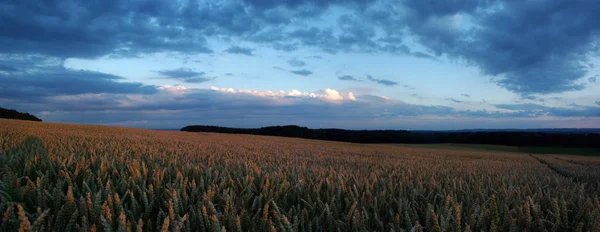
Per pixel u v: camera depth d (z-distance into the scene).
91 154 7.02
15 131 18.50
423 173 6.78
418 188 4.30
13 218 2.24
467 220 2.77
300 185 4.02
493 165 16.41
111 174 4.62
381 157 20.41
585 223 2.83
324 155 18.75
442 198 3.54
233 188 3.82
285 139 49.69
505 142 73.81
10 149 7.43
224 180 3.93
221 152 13.42
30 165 4.36
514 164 19.34
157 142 18.12
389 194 3.92
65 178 3.60
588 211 2.92
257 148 21.39
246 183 4.00
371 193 3.87
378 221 2.75
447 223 2.44
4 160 4.94
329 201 3.54
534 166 17.97
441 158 24.62
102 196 3.05
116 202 2.65
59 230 2.29
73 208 2.51
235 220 2.42
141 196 3.07
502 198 3.90
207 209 2.67
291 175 5.18
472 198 3.76
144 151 10.06
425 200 3.65
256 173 4.96
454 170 9.33
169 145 16.06
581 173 10.83
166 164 6.36
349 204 3.26
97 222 2.39
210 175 4.52
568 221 3.06
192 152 11.23
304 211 2.83
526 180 6.71
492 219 2.73
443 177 6.58
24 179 4.00
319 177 4.98
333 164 11.16
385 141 79.94
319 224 2.82
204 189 3.77
